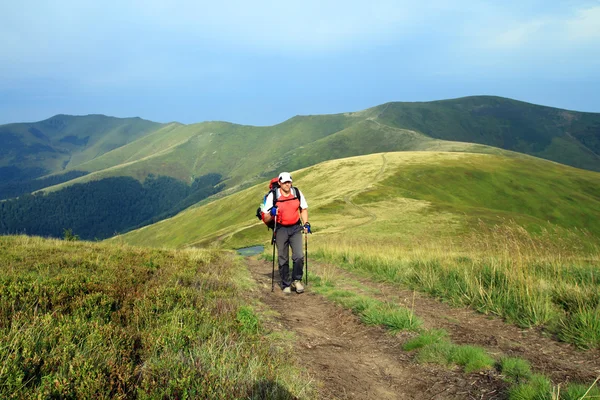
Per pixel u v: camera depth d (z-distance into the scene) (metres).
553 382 3.90
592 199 105.62
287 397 3.51
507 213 66.50
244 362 4.04
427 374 4.54
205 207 147.50
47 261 9.09
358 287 9.74
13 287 5.68
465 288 8.20
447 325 6.35
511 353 4.88
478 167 118.50
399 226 55.94
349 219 63.97
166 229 142.12
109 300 5.71
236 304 6.65
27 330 3.92
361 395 4.04
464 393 3.96
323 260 16.25
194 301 6.54
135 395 3.34
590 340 4.93
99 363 3.55
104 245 14.67
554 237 9.58
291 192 8.73
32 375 3.34
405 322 6.16
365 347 5.68
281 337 5.59
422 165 118.31
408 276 10.40
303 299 8.70
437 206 72.56
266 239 61.69
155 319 5.21
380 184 94.06
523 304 6.58
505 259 8.63
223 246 65.19
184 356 4.06
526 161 134.62
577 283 7.51
